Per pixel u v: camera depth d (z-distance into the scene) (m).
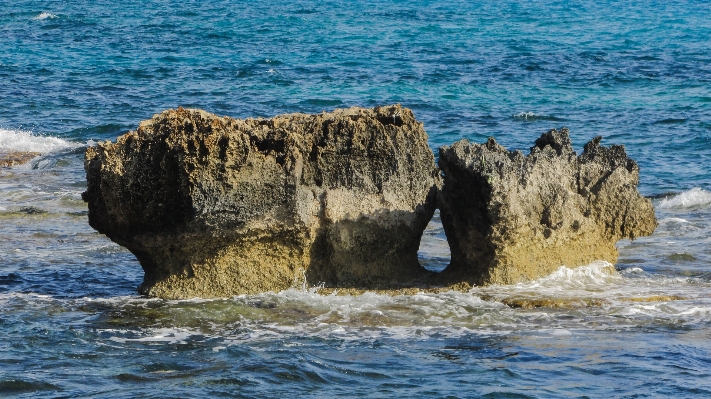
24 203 28.28
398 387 13.87
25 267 21.09
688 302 17.88
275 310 17.52
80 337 16.11
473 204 18.52
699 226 25.62
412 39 81.38
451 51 72.81
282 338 16.08
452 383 13.99
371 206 18.73
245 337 16.19
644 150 38.22
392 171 18.89
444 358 15.07
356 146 18.67
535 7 120.56
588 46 78.38
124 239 18.59
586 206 19.31
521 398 13.45
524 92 54.06
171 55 68.06
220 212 17.56
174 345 15.75
